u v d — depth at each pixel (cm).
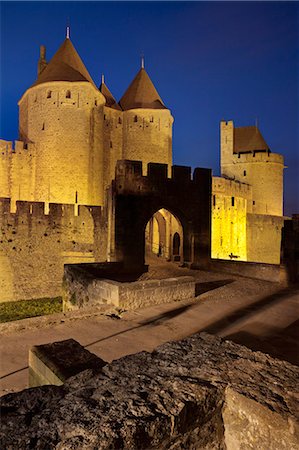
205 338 400
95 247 2358
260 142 5100
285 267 1356
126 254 1594
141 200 1636
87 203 3253
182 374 307
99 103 3481
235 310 970
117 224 1589
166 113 3844
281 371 316
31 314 1805
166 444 246
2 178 3012
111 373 311
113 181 1948
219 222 3678
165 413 246
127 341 724
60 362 383
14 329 792
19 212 2164
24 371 580
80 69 3381
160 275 1578
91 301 1136
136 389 279
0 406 265
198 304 1040
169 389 278
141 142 3741
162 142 3834
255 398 267
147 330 797
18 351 671
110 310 941
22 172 3092
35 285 2200
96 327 819
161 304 1040
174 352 358
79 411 250
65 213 2292
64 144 3167
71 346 432
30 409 262
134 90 3997
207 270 1766
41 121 3181
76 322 858
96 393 276
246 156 4988
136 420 236
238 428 272
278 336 746
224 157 5169
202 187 1831
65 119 3178
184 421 254
